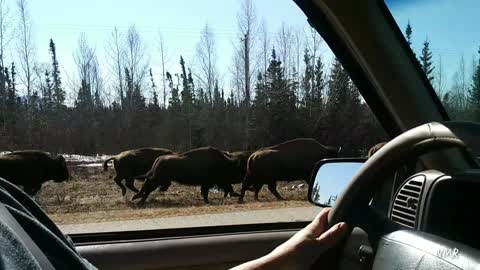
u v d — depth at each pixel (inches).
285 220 114.8
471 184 48.4
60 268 23.6
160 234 100.0
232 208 139.1
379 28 82.5
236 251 98.0
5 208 23.5
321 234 45.0
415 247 40.3
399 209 53.1
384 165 46.6
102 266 90.6
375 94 92.4
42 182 155.1
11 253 18.3
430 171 52.3
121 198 161.2
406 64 84.0
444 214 49.2
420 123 84.7
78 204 139.0
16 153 154.3
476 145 42.8
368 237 45.1
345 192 47.4
